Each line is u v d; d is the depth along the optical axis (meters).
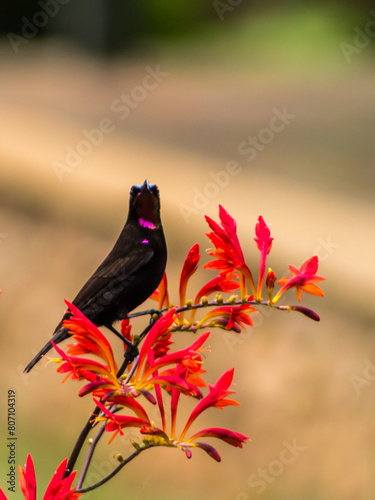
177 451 10.33
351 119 22.70
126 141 21.09
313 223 16.14
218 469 10.62
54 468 9.58
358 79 27.12
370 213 16.97
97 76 29.89
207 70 29.88
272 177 19.00
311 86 26.53
